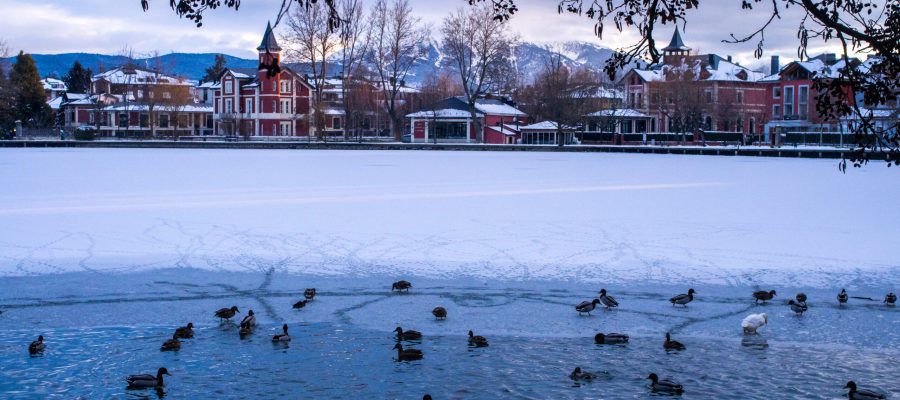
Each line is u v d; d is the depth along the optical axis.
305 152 88.75
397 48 109.88
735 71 127.12
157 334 14.73
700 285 18.67
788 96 111.38
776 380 12.23
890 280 18.94
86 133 119.12
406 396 11.52
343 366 12.89
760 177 48.91
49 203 32.31
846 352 13.65
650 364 13.03
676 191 38.56
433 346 14.01
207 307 16.70
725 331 15.02
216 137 123.12
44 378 12.27
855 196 36.09
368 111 134.25
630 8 10.38
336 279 19.31
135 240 23.70
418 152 90.38
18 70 140.12
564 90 103.75
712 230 25.69
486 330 15.08
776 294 17.81
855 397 11.37
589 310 16.16
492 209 30.86
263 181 44.25
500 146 99.25
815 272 19.73
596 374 12.51
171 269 20.14
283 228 25.89
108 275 19.47
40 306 16.66
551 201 33.78
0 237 24.00
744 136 115.50
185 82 150.62
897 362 13.12
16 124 124.56
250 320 14.91
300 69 112.88
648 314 16.25
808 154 80.69
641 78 124.31
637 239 24.05
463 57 110.12
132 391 11.73
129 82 153.12
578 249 22.58
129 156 75.06
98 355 13.43
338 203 32.69
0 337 14.43
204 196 35.38
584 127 119.19
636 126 125.25
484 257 21.62
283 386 11.95
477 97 122.44
